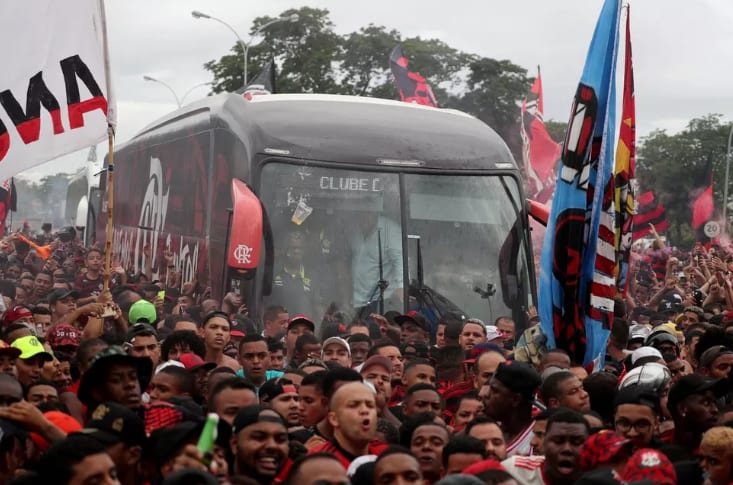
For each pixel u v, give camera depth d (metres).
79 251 24.03
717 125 65.81
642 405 7.57
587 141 11.27
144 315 12.30
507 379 8.30
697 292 17.17
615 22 11.30
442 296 15.07
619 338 12.09
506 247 15.42
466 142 15.67
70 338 10.37
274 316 14.00
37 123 10.45
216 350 10.60
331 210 14.95
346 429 7.20
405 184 15.21
